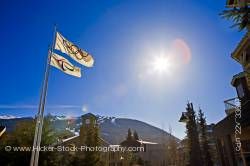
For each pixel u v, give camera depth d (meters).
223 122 20.50
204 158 35.06
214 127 23.91
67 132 25.98
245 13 7.86
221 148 23.05
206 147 35.81
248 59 20.28
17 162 21.78
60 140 24.84
